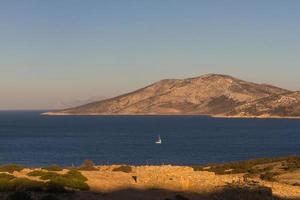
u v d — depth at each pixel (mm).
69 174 52375
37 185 42906
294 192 54906
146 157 163750
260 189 47531
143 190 47625
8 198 38156
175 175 55094
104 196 43188
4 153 174250
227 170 84625
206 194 47562
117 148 199500
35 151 183125
